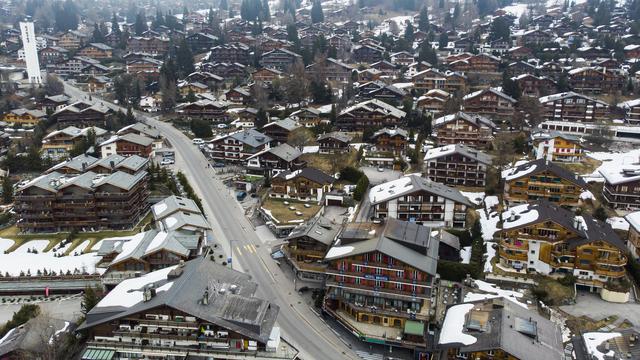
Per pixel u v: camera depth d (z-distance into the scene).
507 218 83.69
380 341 61.75
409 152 122.12
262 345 53.84
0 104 166.38
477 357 52.16
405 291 64.50
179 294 54.91
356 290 65.69
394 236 68.94
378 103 148.62
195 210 87.62
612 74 162.62
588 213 93.50
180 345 54.25
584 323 66.75
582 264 75.00
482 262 78.81
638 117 140.25
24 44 194.88
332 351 60.94
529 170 96.12
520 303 68.56
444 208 89.62
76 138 135.62
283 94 175.25
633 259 79.06
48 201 91.31
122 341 55.06
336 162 120.44
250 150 124.62
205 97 173.88
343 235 71.62
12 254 84.81
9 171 121.75
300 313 68.19
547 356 50.34
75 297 73.31
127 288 60.31
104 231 93.38
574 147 114.69
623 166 105.62
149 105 177.88
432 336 62.28
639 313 68.94
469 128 124.56
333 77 194.12
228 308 55.31
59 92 186.12
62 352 56.44
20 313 64.25
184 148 138.50
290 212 97.62
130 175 98.75
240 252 83.81
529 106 143.00
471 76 184.38
